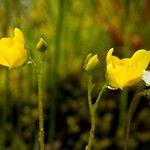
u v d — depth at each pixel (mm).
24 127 503
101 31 550
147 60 227
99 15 538
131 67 225
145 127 517
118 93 539
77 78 552
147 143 511
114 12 528
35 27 572
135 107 512
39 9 569
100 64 542
